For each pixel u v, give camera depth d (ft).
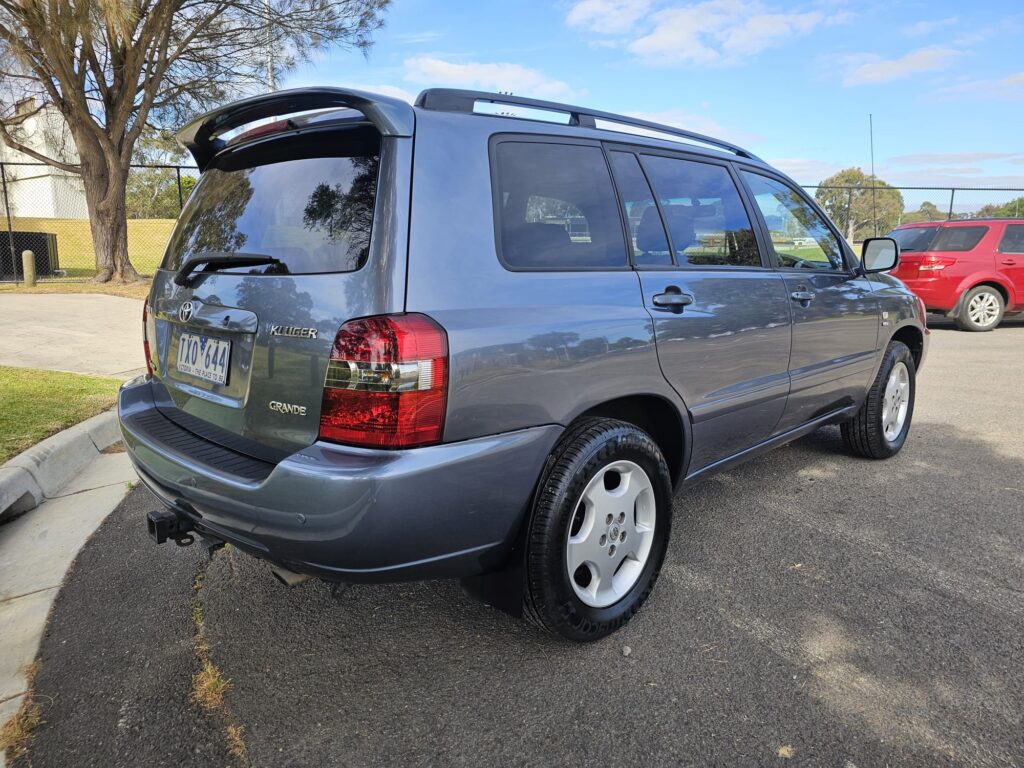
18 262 52.06
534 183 8.09
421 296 6.68
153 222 93.81
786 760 6.57
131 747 6.82
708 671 7.89
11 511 12.24
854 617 8.94
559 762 6.58
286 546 6.73
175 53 46.60
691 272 9.76
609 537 8.39
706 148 11.10
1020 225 36.29
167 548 11.05
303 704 7.43
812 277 12.23
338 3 46.98
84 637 8.65
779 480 13.94
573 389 7.75
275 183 8.02
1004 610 9.07
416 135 7.10
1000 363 27.20
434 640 8.58
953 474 14.26
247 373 7.44
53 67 41.45
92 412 16.79
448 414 6.67
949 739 6.79
